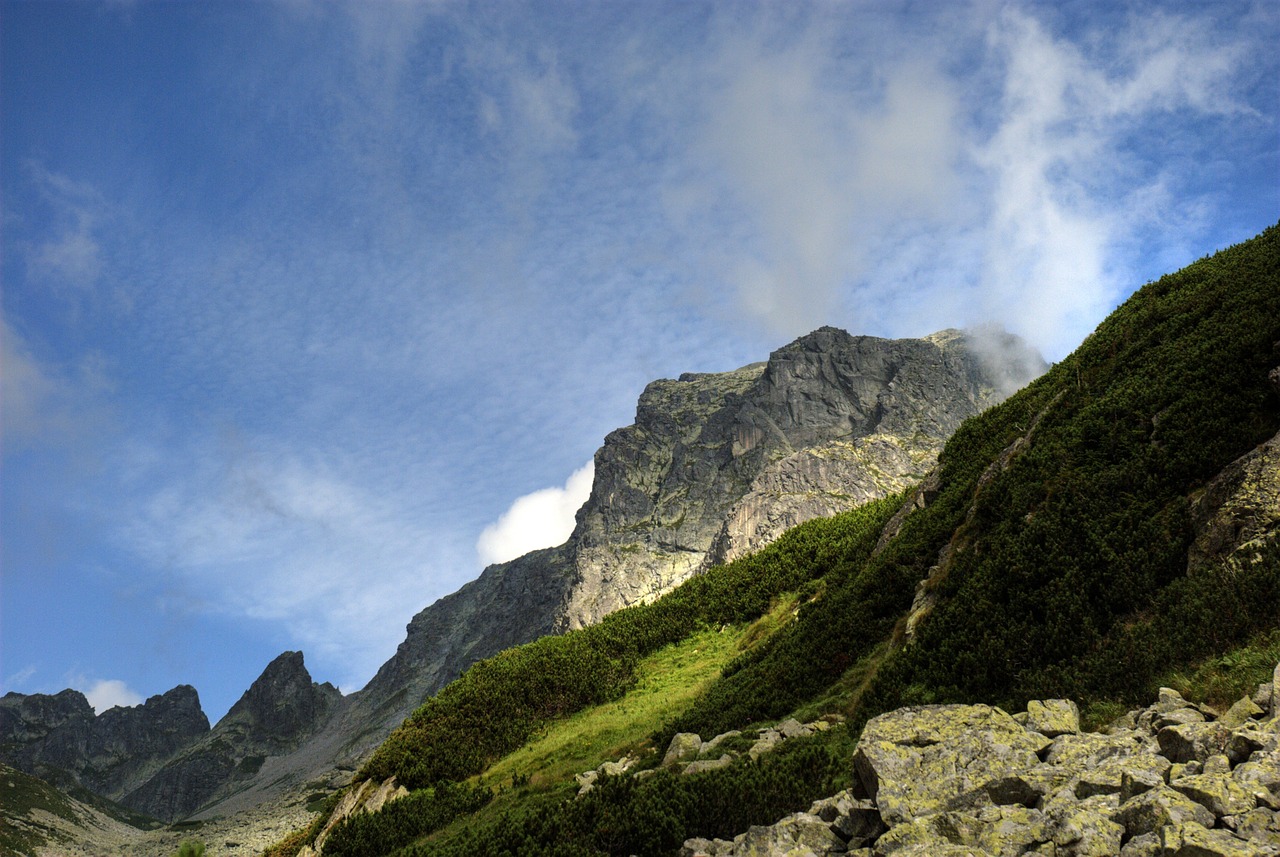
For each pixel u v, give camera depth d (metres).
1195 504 23.44
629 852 21.66
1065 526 28.08
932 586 33.06
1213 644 17.69
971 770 14.87
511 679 57.84
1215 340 32.22
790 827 15.65
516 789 40.88
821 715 29.98
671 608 68.56
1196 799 11.31
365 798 50.34
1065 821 11.80
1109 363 40.31
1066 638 22.97
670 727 37.84
